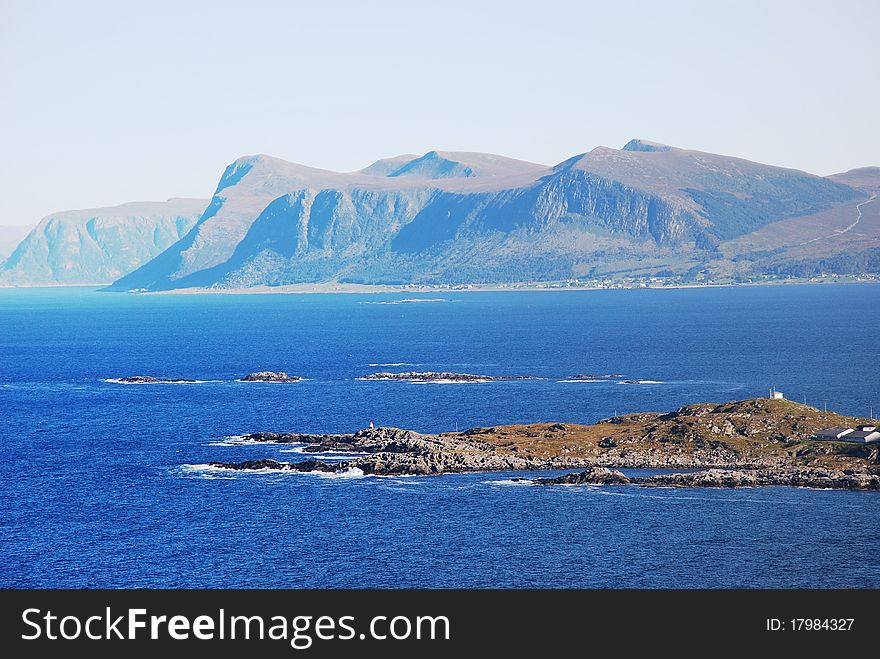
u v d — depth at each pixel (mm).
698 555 180000
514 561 177625
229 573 172875
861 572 172125
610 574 172000
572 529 193625
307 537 189875
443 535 190625
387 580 170000
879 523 195500
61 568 175500
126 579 170750
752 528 193125
